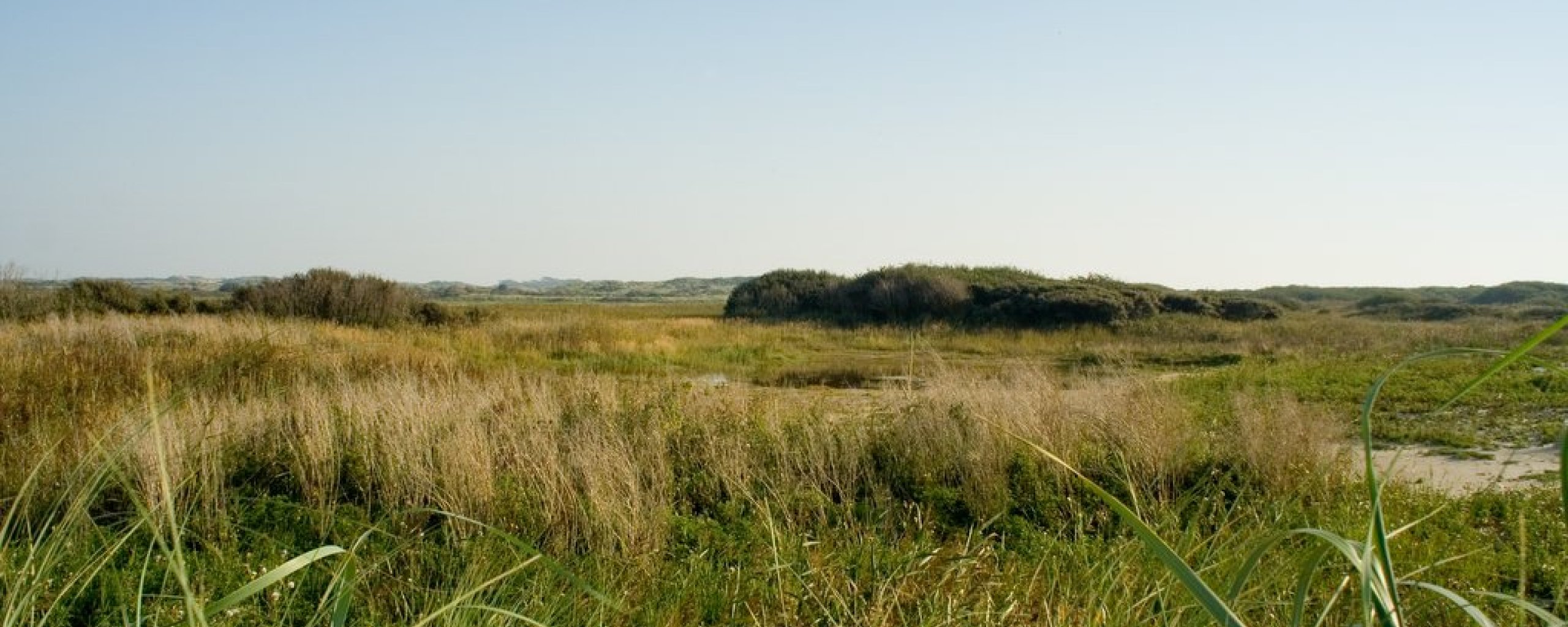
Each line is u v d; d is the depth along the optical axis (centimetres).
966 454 852
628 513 706
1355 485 767
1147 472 812
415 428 844
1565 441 185
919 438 884
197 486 710
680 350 2506
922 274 3759
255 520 693
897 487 847
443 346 2209
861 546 647
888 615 509
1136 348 2719
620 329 2709
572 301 9062
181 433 769
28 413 970
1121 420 904
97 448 379
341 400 1015
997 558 639
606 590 561
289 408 936
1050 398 997
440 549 635
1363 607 195
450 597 538
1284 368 1967
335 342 1869
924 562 605
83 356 1335
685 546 691
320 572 593
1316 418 1084
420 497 736
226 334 1814
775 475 835
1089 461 857
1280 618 425
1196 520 455
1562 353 2259
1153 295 3566
